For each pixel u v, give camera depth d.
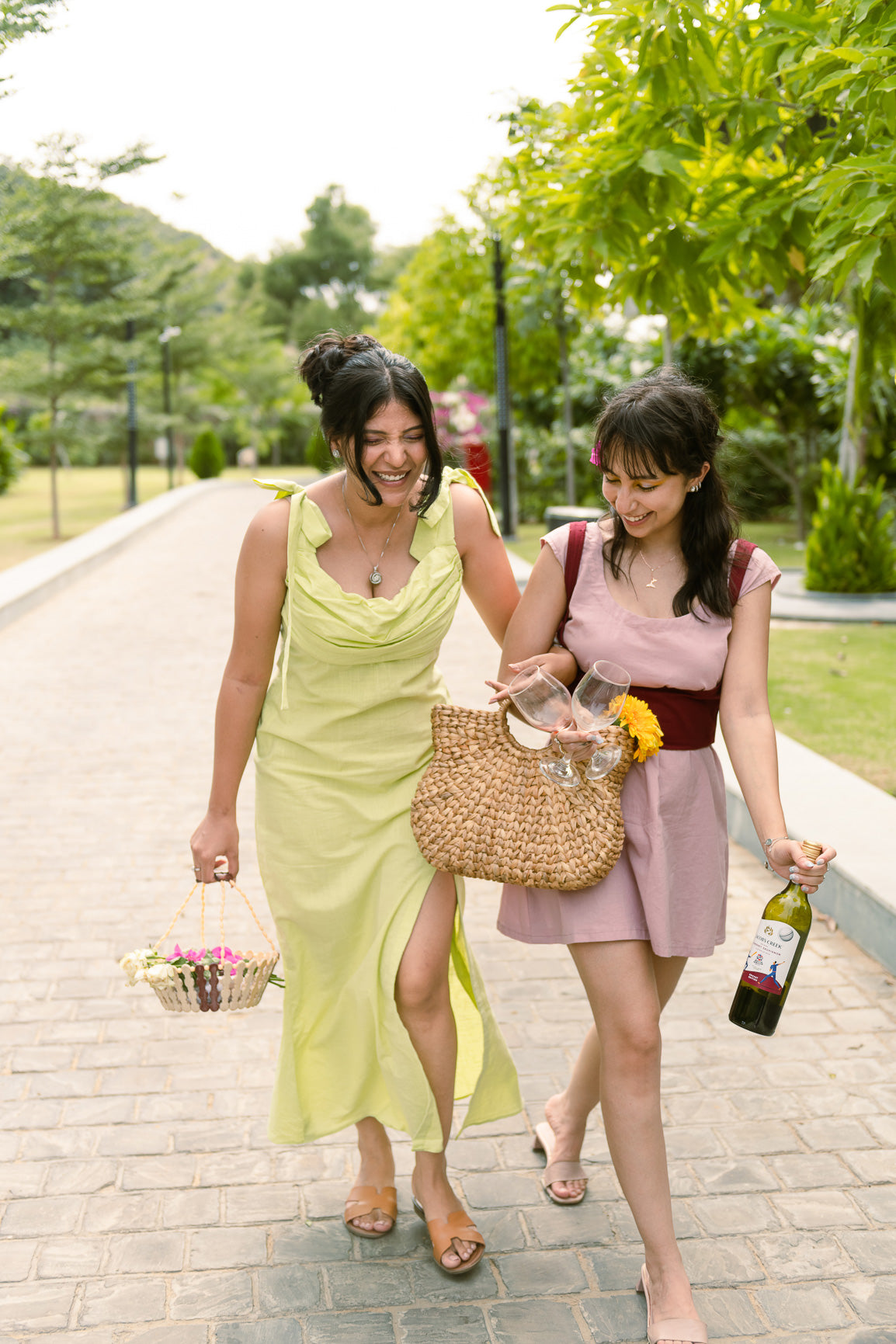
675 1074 3.29
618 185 4.45
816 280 4.18
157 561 15.81
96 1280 2.48
